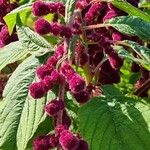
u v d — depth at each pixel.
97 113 0.24
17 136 0.23
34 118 0.23
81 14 0.25
